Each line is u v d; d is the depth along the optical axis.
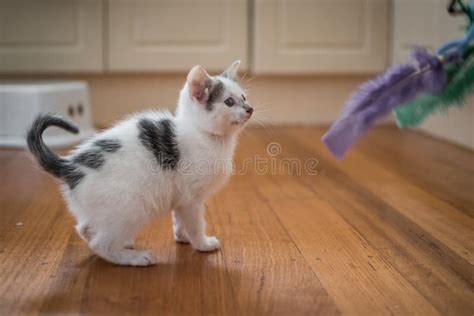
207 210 2.03
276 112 3.52
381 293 1.37
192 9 3.29
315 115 3.54
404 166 2.62
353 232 1.80
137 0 3.25
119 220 1.49
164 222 1.91
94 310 1.28
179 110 1.69
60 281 1.43
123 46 3.30
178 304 1.31
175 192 1.59
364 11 3.34
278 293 1.37
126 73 3.40
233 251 1.65
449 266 1.53
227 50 3.35
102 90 3.45
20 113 2.84
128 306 1.30
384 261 1.57
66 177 1.51
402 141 3.17
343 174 2.50
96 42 3.28
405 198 2.15
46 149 1.52
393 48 3.37
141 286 1.41
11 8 3.21
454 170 2.54
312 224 1.88
